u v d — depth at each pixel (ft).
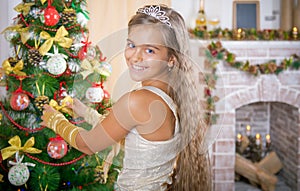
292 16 12.00
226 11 11.94
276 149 13.07
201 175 4.03
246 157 12.75
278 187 12.04
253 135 13.43
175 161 4.04
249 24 11.94
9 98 5.65
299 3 11.78
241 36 10.98
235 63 10.82
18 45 5.65
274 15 12.16
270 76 11.05
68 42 5.35
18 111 5.59
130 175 3.96
